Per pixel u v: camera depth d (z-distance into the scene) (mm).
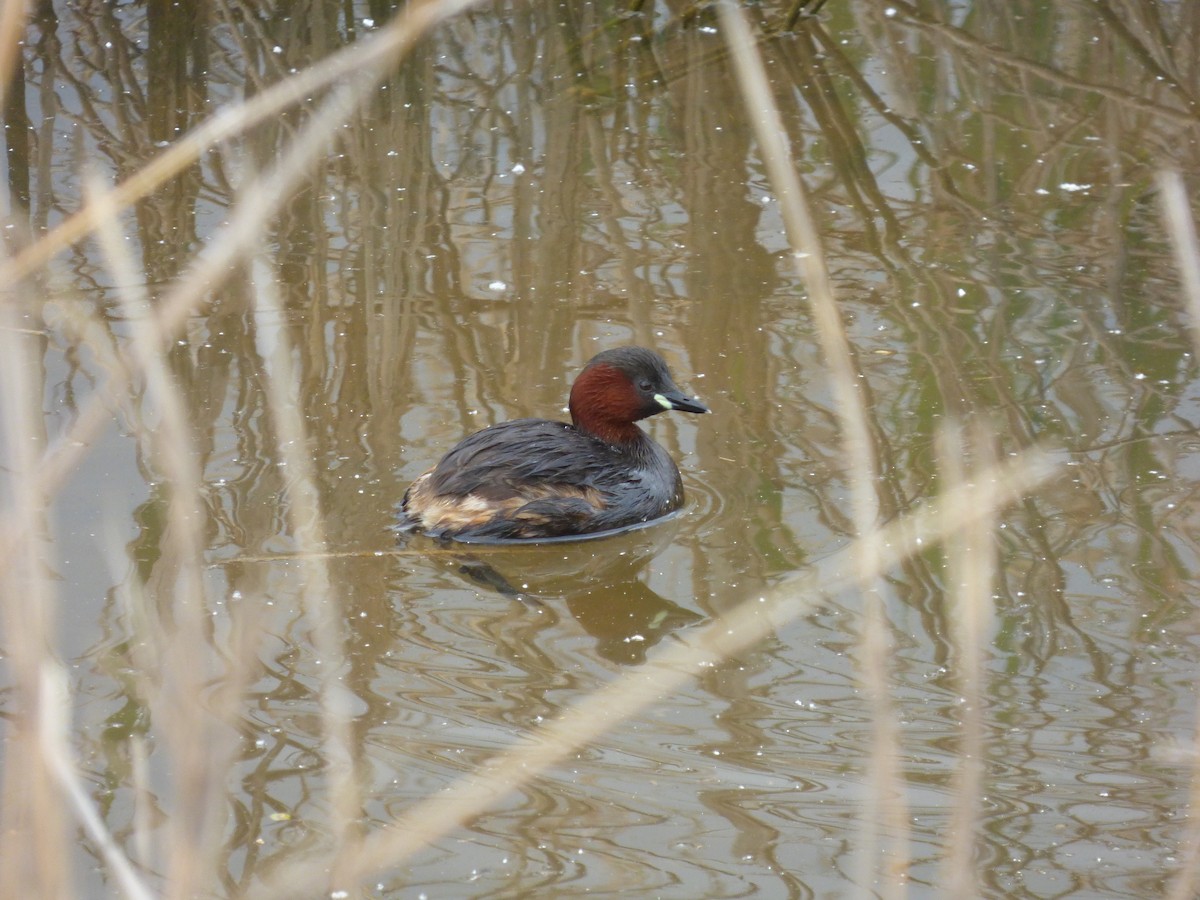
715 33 21297
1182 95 18922
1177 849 7555
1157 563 10305
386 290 14914
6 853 5000
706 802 8102
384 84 19672
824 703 9055
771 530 11078
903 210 16578
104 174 17359
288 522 10953
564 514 11188
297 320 14219
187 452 4652
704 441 12352
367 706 8953
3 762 7707
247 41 20984
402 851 5500
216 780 4430
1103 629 9625
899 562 10477
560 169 17844
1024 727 8703
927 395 12688
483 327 14141
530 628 10008
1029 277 14883
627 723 8859
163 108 19172
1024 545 10609
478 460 11383
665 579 10656
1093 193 16766
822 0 20828
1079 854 7520
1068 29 21000
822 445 12125
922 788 8133
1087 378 12883
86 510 10883
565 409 12711
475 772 8297
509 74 20484
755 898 7273
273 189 4699
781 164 4629
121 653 9172
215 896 7195
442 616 10148
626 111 19375
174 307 4590
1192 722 8648
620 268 15359
